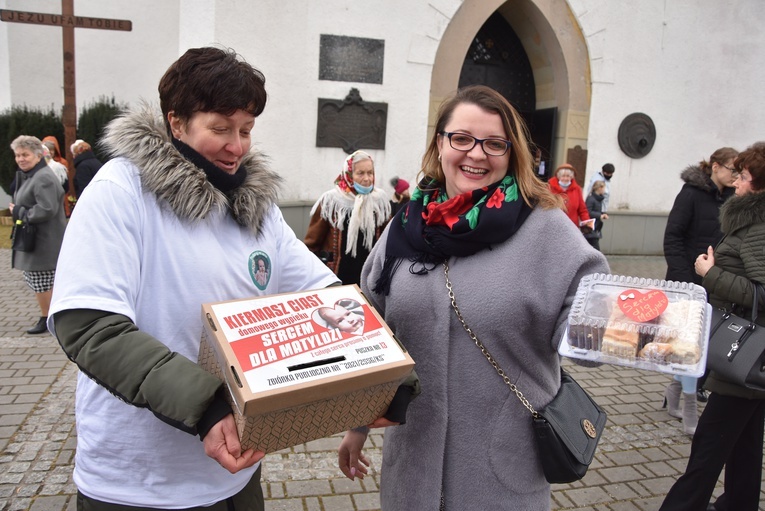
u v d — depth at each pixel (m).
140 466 1.37
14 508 2.72
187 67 1.38
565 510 2.96
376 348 1.33
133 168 1.38
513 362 1.58
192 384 1.16
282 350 1.24
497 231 1.55
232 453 1.19
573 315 1.36
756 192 2.53
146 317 1.37
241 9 8.03
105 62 11.12
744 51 10.69
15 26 10.85
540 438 1.52
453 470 1.61
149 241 1.37
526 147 1.62
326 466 3.25
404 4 8.96
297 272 1.68
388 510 1.72
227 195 1.50
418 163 9.37
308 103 8.77
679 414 4.08
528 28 10.34
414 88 9.19
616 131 10.35
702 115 10.69
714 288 2.54
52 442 3.31
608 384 4.70
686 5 10.28
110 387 1.20
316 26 8.65
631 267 9.69
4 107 10.95
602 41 10.03
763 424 2.60
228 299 1.46
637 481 3.25
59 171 8.71
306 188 8.94
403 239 1.75
